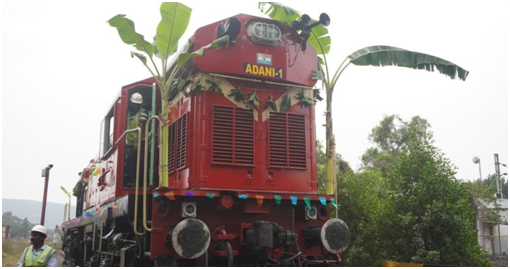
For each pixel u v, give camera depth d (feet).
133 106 28.27
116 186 27.04
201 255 19.79
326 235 21.12
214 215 21.30
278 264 20.77
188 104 23.45
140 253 21.70
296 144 24.02
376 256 33.42
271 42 23.70
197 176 21.84
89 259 35.70
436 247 29.30
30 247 20.20
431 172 30.71
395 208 31.40
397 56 28.09
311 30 27.09
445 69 28.04
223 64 22.86
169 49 23.56
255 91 23.32
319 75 25.00
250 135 23.04
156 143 27.32
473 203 52.60
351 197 35.81
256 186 22.66
